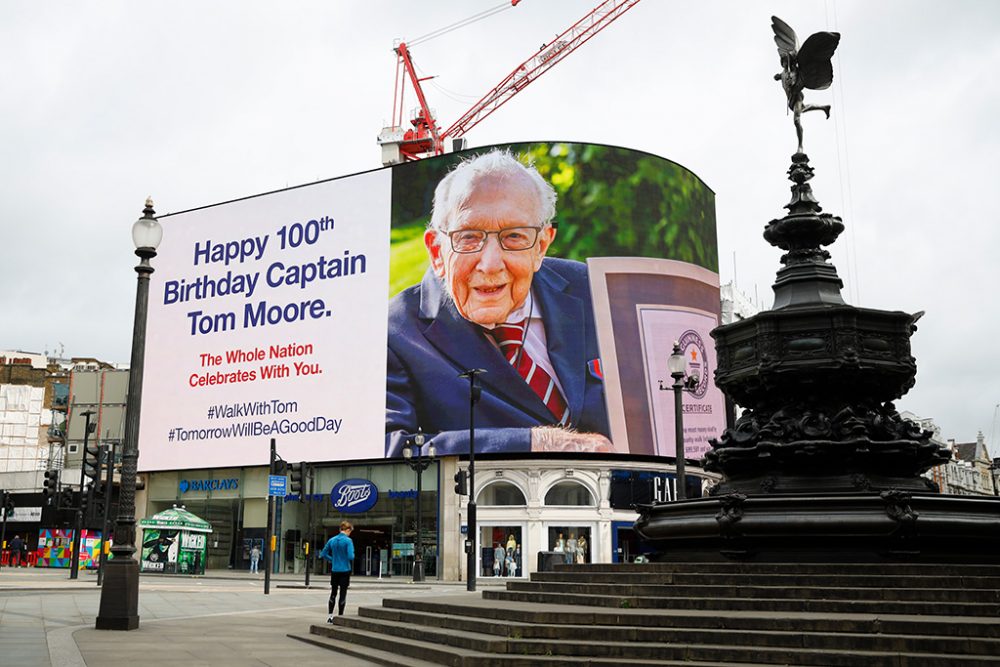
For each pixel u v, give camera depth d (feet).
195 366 200.54
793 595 36.96
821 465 46.37
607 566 46.24
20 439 336.08
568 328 168.86
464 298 173.88
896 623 31.53
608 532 164.04
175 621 58.65
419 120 273.75
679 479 67.72
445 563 167.53
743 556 43.09
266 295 195.21
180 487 200.13
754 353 48.55
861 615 33.94
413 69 279.08
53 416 339.57
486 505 167.53
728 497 43.34
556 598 43.50
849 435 45.98
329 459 181.16
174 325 204.95
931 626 30.99
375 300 182.91
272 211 198.18
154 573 163.43
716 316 186.19
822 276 49.44
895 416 48.21
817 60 52.65
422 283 178.60
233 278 200.03
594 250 171.73
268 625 57.21
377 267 184.03
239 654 40.83
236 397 194.39
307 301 190.19
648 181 177.27
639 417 168.25
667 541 46.93
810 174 51.93
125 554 51.21
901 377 47.52
